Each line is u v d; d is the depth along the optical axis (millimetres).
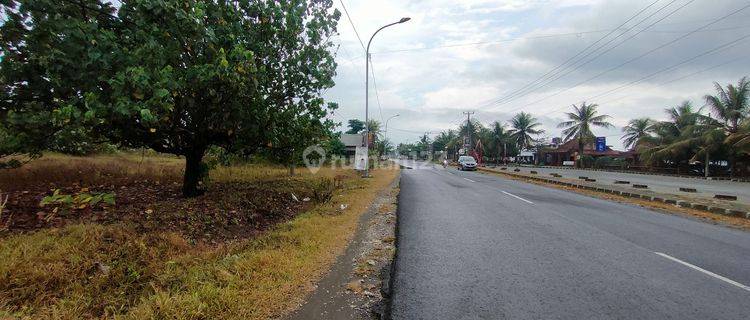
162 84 5453
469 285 4602
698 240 7254
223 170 15492
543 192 15883
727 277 5051
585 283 4734
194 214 6902
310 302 3949
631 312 3928
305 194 11531
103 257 4359
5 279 3580
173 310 3350
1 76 5680
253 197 9438
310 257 5156
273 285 4098
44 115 5590
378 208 10211
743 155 31484
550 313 3875
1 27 5586
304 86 9523
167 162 17656
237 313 3473
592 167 51312
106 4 6414
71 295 3592
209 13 7000
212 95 6629
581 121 53469
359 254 5703
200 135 8039
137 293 3844
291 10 8727
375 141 58344
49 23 5285
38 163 11578
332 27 9688
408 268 5211
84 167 11258
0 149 6184
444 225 8219
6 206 6016
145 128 7062
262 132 8500
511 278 4867
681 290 4555
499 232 7582
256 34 8227
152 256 4664
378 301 4070
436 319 3697
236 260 4648
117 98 5168
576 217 9539
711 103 32750
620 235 7516
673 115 39844
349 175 22375
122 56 5512
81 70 5332
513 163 73375
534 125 66000
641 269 5320
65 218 5730
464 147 70312
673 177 31484
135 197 7988
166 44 6145
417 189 16469
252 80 6938
